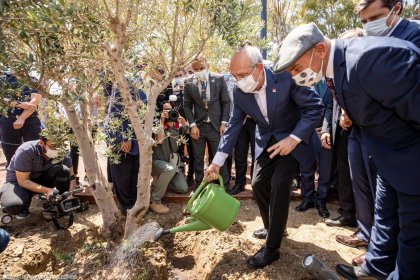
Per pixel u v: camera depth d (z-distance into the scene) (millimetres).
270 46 3260
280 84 2557
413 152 1785
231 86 4797
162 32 2740
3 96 2182
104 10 2373
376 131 1858
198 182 4465
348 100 1785
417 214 1815
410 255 1878
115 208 3184
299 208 3980
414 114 1623
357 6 2486
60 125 3203
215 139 4324
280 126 2705
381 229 2344
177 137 4098
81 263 2887
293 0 13484
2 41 2021
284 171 2607
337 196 4289
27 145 3568
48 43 2229
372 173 2469
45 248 3146
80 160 6582
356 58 1680
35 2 1884
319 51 1852
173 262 3250
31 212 3854
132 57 2797
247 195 4359
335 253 2984
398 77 1571
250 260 2748
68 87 2428
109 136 3338
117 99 3246
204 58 2945
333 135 3479
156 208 3959
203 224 2699
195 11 2467
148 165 2770
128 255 2771
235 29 2434
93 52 2537
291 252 2930
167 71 2783
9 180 3680
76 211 3941
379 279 2404
